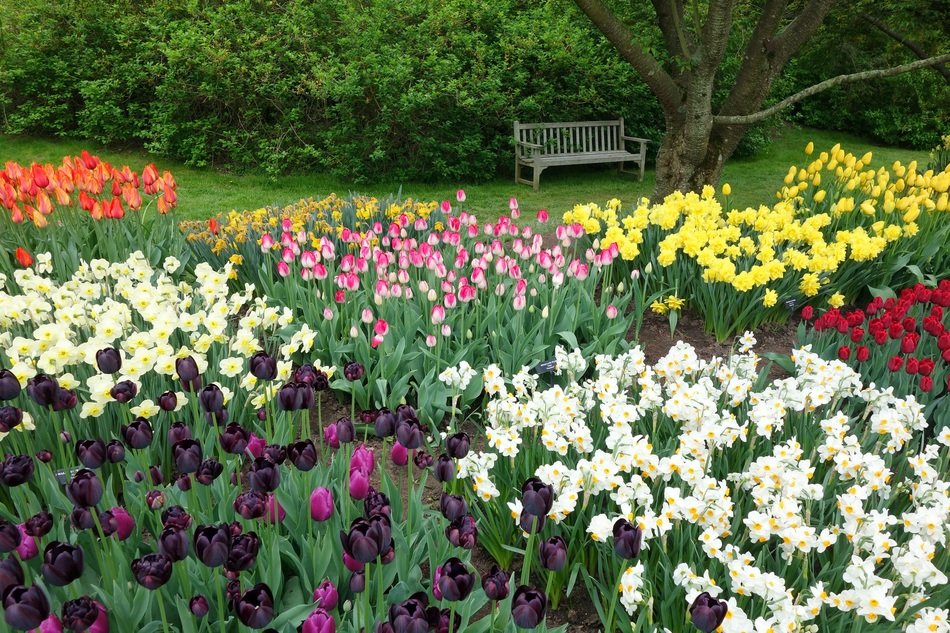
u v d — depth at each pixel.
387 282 4.61
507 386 4.23
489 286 4.98
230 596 2.12
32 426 2.61
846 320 4.25
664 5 7.81
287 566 2.51
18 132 11.77
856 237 5.35
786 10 10.70
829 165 7.00
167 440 3.28
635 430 3.38
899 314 4.31
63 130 12.02
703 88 7.30
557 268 4.64
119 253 5.54
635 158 11.77
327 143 10.73
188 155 11.42
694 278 5.51
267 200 9.80
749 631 2.00
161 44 10.62
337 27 11.79
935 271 6.16
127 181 5.92
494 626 2.23
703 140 7.58
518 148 11.30
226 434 2.25
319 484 2.75
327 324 4.51
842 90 17.12
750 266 5.40
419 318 4.50
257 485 1.97
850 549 2.52
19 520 2.73
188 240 5.86
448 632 1.87
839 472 2.89
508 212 9.58
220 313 3.28
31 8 11.56
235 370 3.00
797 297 5.46
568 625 2.76
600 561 2.66
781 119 16.08
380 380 4.01
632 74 12.01
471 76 10.98
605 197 10.66
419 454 2.50
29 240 5.77
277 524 2.29
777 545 2.56
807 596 2.35
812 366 3.39
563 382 4.40
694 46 8.01
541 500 1.90
